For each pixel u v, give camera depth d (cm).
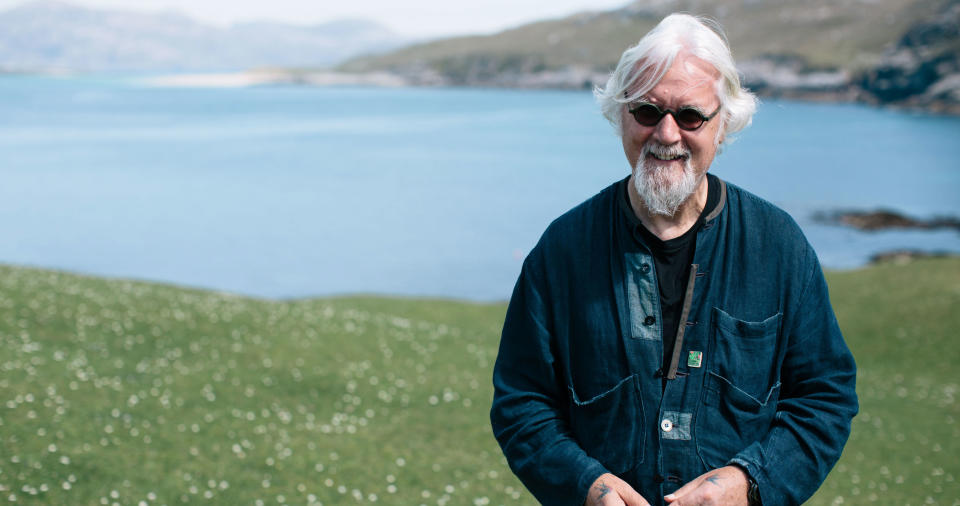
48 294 2044
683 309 254
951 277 3142
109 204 8469
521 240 6525
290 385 1653
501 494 1172
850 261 5231
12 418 1202
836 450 246
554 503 255
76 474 1047
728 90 250
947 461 1447
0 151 13762
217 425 1345
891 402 1873
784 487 237
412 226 7244
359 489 1148
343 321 2256
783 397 264
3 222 7169
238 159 13150
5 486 970
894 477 1349
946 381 2089
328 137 17438
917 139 16350
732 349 251
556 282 268
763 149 14388
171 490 1052
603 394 258
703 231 256
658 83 243
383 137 17475
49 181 10219
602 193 277
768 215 261
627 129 253
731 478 237
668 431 253
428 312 2927
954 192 8956
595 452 262
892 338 2469
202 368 1672
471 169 11938
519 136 17712
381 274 5250
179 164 12381
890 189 9194
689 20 255
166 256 5838
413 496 1138
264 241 6488
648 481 254
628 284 258
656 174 244
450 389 1747
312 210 8250
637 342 255
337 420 1467
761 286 254
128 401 1391
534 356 271
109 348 1720
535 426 263
